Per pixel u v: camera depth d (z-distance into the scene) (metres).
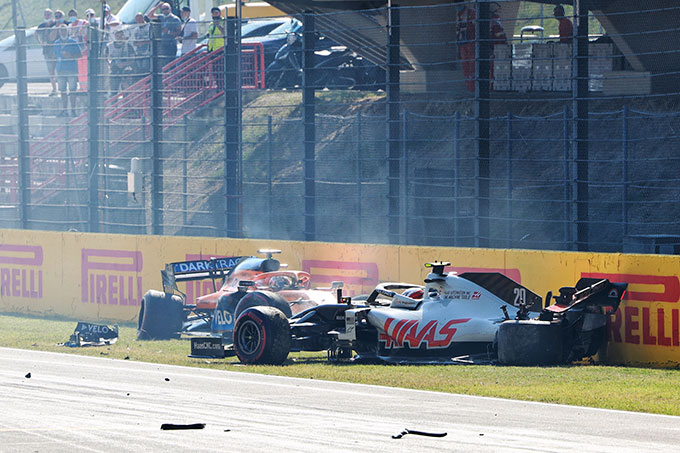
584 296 47.06
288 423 30.08
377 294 50.62
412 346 47.03
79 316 73.56
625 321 48.69
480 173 79.94
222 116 123.12
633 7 88.75
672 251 75.69
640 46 91.50
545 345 45.41
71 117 125.50
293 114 122.81
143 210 93.31
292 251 65.44
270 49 124.69
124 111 120.06
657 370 45.03
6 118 136.50
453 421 30.50
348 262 62.78
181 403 34.16
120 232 111.44
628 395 36.44
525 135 107.56
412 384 39.19
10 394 36.25
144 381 40.22
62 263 74.62
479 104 79.62
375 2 96.81
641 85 94.50
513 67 94.25
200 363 47.19
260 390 37.59
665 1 88.12
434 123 113.00
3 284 78.25
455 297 47.66
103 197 99.56
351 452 25.70
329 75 115.81
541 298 49.25
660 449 26.19
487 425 29.78
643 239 76.56
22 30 97.12
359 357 48.47
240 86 88.38
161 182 93.75
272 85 125.25
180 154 122.56
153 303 59.47
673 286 47.31
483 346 47.16
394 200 83.12
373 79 115.06
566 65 93.69
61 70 120.81
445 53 98.31
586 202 76.56
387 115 83.75
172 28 116.44
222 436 27.89
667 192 93.69
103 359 48.47
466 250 56.88
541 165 103.31
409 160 110.38
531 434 28.25
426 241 98.50
